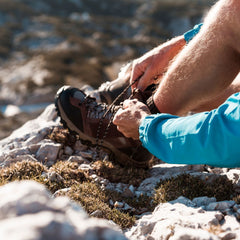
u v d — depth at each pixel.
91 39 78.81
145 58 2.65
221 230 1.67
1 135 35.25
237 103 1.60
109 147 2.83
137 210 2.37
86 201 2.21
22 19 95.69
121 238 0.91
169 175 2.77
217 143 1.63
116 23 97.38
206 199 2.17
